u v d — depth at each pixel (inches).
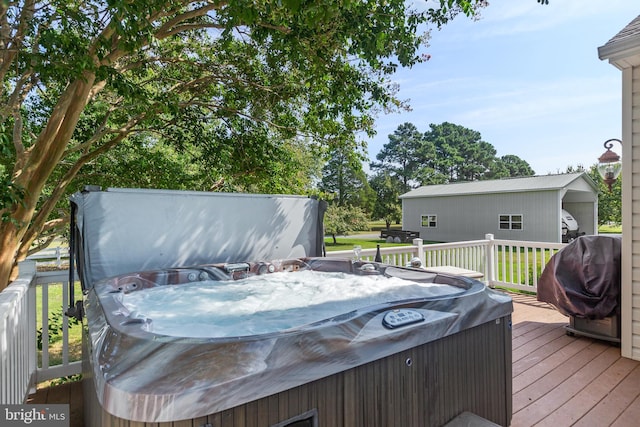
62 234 274.8
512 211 513.3
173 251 106.8
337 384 46.1
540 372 100.7
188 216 109.8
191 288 102.9
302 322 81.0
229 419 37.0
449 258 199.2
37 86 160.6
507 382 72.3
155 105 158.9
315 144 226.1
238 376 38.1
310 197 139.3
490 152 1362.0
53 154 146.5
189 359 39.6
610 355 112.6
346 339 48.3
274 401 40.4
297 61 165.0
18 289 75.2
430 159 1243.8
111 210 96.7
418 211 657.0
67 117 144.6
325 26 134.0
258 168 226.1
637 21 114.2
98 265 94.2
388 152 1290.6
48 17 111.3
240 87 207.9
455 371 61.5
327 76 171.3
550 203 472.4
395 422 52.2
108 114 201.5
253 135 224.4
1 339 58.7
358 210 848.9
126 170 232.8
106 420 39.4
